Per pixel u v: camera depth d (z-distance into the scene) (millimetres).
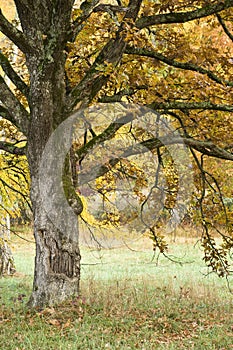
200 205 12508
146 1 10930
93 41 12195
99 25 11367
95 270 22484
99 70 10156
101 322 9945
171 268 23281
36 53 10250
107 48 10664
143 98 11008
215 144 11609
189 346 8914
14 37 10008
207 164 14406
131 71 11453
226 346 9055
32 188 10797
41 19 10250
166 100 11062
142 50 11266
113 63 10570
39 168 10547
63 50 10305
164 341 9180
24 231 34719
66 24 10031
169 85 11000
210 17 12719
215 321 10836
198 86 10641
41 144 10633
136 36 9516
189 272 21641
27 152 10867
